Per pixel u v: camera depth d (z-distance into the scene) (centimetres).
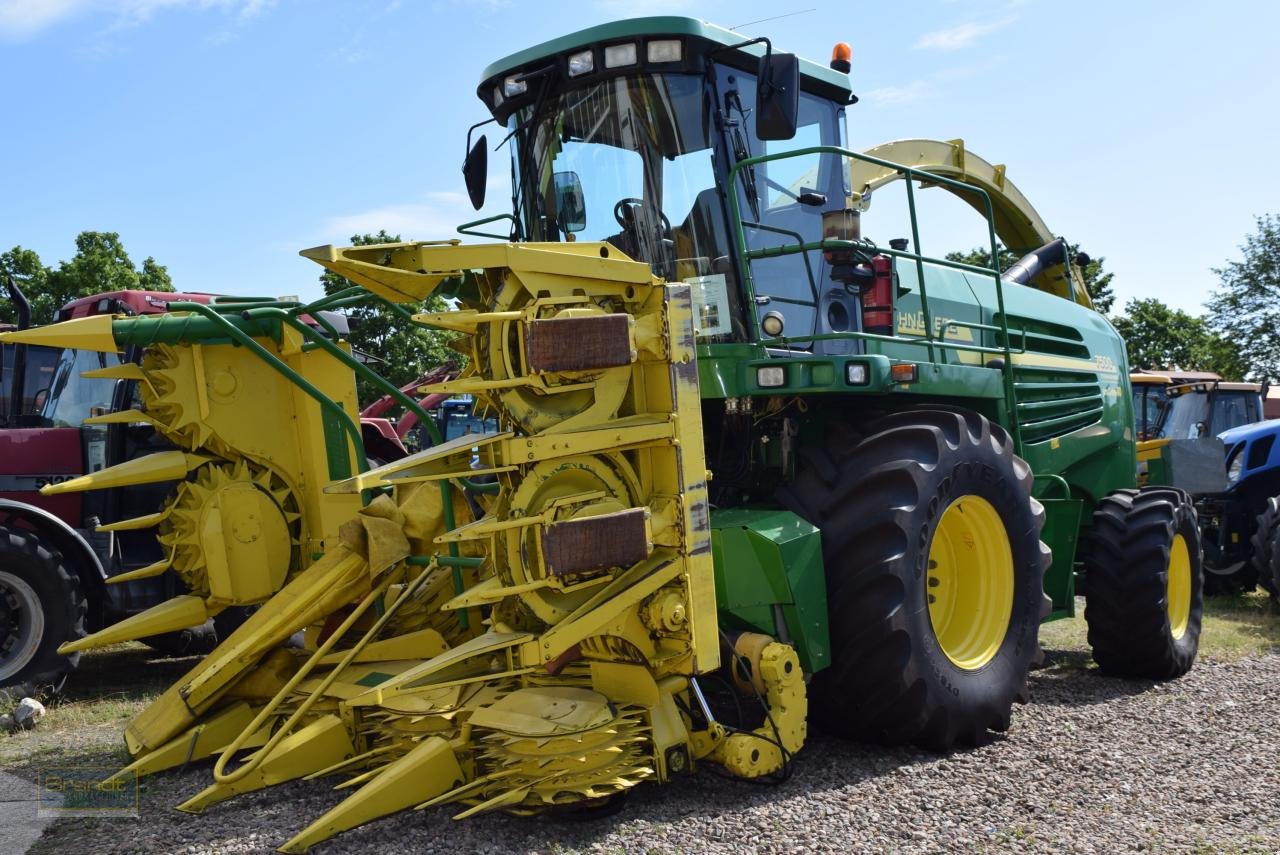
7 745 495
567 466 371
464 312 366
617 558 358
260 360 516
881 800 384
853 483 438
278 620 444
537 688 379
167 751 424
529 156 504
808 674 421
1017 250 871
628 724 363
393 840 344
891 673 424
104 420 511
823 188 530
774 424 488
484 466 374
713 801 382
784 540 417
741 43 464
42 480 716
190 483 511
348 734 409
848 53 548
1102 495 722
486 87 518
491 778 344
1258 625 841
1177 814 375
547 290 369
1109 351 757
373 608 479
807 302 502
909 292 545
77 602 610
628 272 383
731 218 464
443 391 361
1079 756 445
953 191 780
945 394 498
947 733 440
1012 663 482
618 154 477
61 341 485
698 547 384
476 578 465
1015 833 354
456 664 376
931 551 481
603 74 467
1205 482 977
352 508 517
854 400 500
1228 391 1291
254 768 385
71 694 632
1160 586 615
